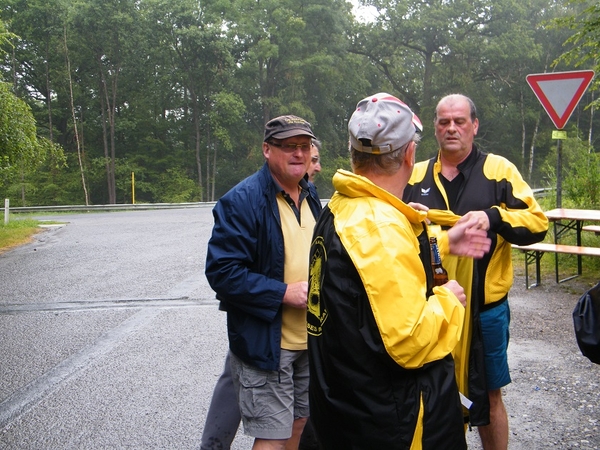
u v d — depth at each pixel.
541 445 3.67
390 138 2.05
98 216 22.11
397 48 50.03
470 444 3.78
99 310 7.39
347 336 1.88
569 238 9.95
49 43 46.06
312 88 49.69
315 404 2.04
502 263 3.20
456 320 1.95
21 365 5.49
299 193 3.18
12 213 26.73
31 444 3.95
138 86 50.72
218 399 3.34
